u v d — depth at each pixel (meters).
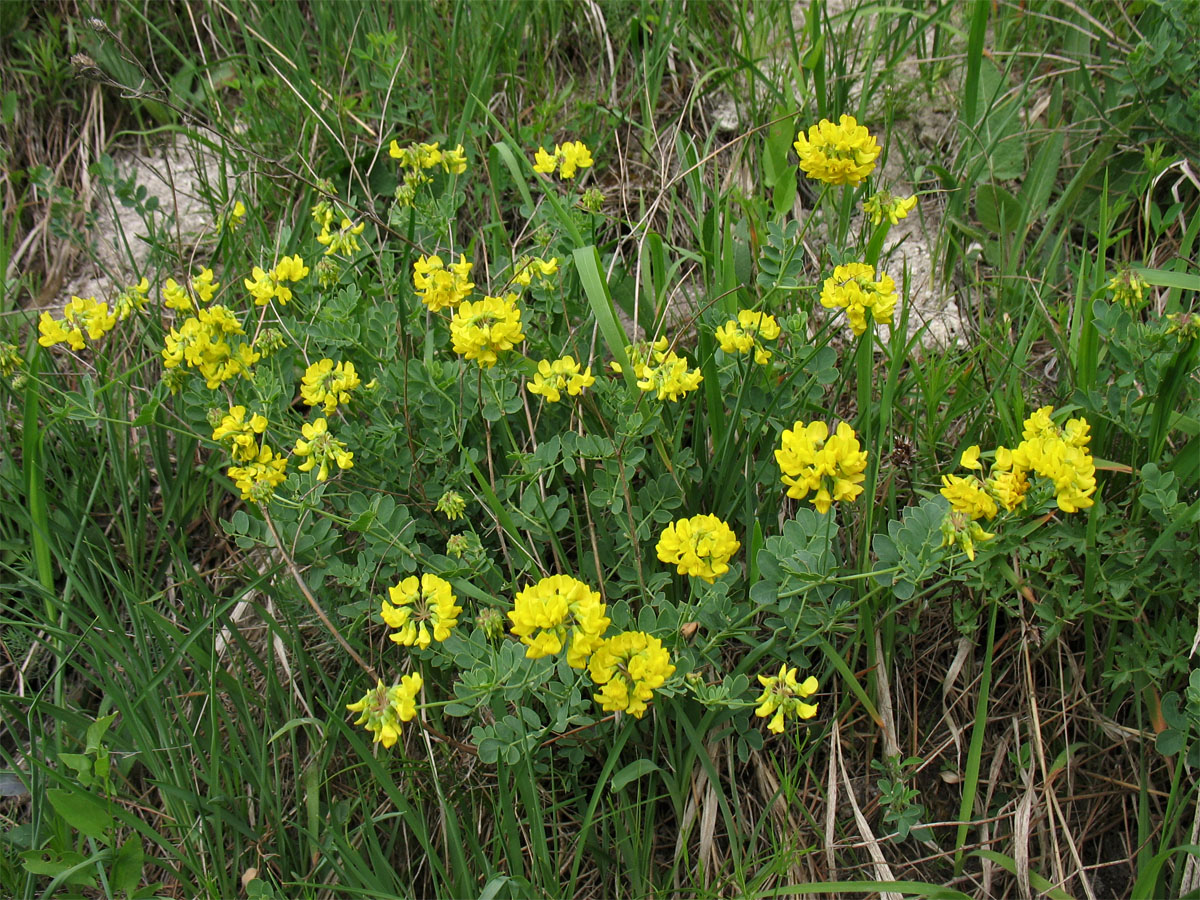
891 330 0.49
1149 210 0.56
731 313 0.51
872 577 0.43
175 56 0.68
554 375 0.44
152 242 0.58
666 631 0.42
